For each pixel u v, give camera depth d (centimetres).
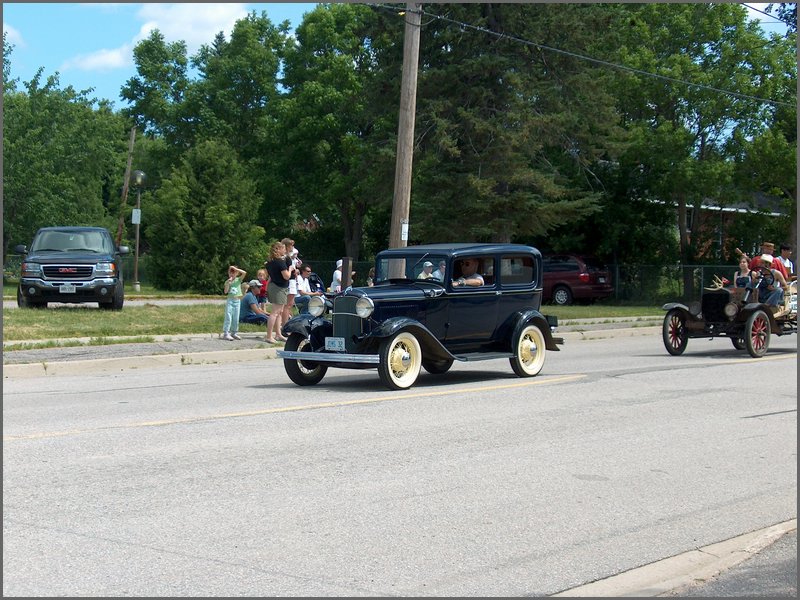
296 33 5806
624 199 4225
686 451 897
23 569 527
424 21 3241
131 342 1823
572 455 867
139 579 515
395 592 509
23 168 4606
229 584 511
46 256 2338
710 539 626
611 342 2297
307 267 2138
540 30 3184
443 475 776
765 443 941
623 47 3916
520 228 3362
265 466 791
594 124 3344
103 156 5534
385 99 3366
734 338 1964
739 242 4366
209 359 1753
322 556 564
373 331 1261
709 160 3928
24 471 757
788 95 3800
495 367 1620
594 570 555
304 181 5644
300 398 1200
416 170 3406
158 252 4475
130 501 671
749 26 4000
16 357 1576
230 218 4403
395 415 1062
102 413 1069
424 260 1366
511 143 3069
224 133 6075
